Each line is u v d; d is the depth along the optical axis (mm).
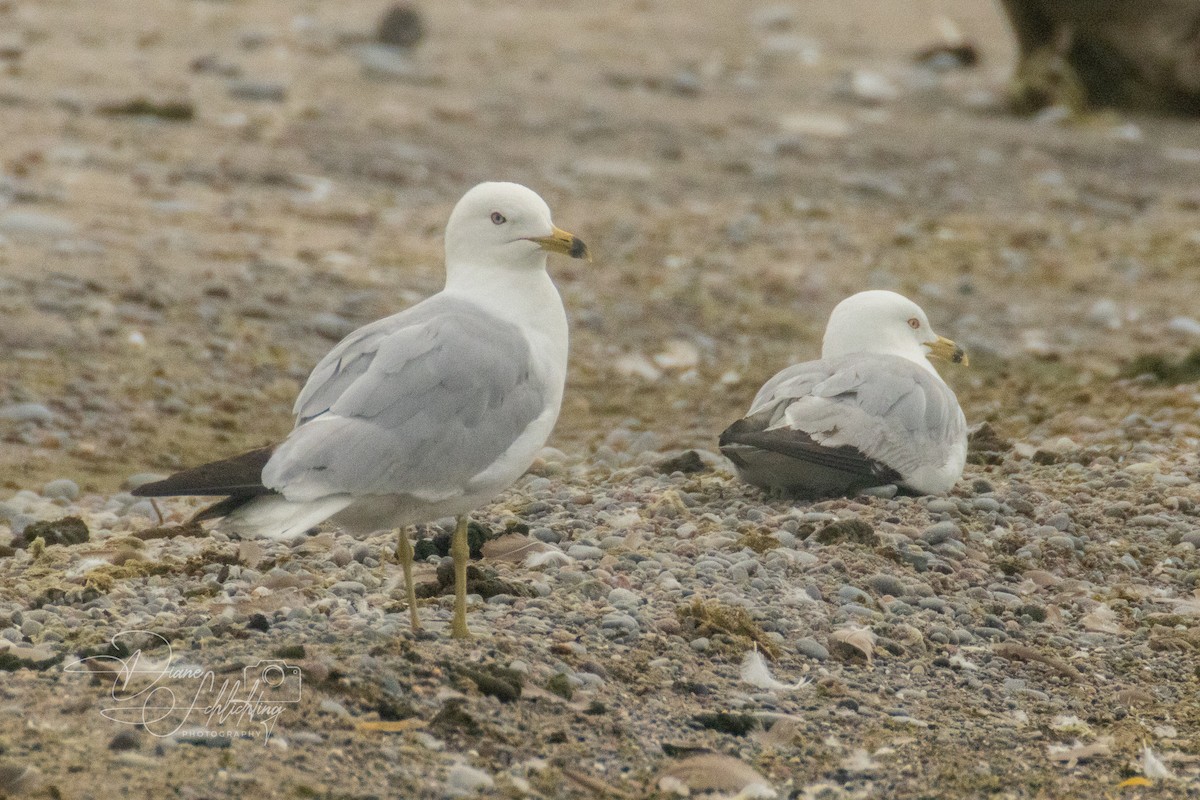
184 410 14422
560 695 7617
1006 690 8336
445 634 8109
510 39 33375
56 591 8750
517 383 8070
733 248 21484
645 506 10805
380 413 7586
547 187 23312
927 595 9305
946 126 28844
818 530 9945
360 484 7445
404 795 6613
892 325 11547
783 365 17094
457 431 7742
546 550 9648
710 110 28875
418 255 19406
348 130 24641
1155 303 19922
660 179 24328
